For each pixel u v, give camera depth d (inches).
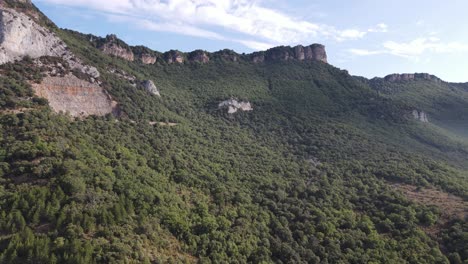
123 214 2164.1
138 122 3754.9
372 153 4667.8
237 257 2393.0
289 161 4291.3
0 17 3324.3
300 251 2647.6
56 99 3221.0
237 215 2792.8
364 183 3814.0
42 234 1894.7
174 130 4010.8
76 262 1768.0
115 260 1838.1
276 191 3324.3
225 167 3595.0
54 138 2479.1
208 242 2374.5
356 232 2893.7
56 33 4156.0
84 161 2373.3
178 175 2970.0
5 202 1972.2
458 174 4175.7
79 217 1995.6
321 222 2945.4
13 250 1785.2
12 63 3203.7
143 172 2691.9
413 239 2792.8
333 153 4623.5
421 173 4042.8
